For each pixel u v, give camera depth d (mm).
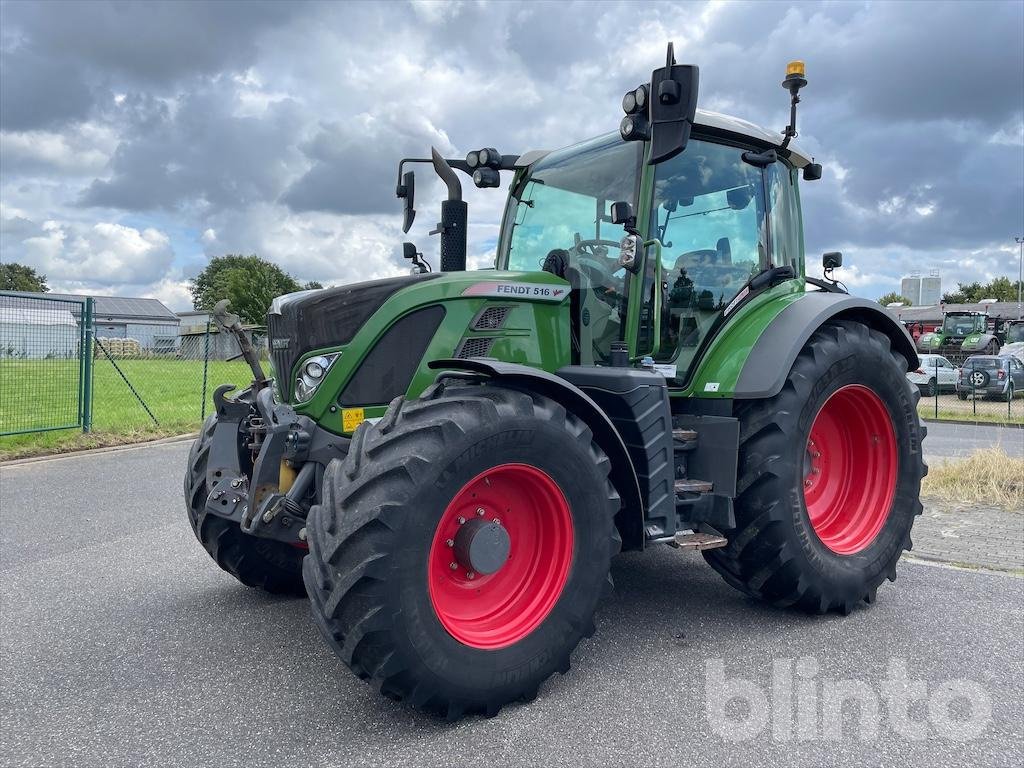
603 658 3281
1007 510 6227
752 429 3660
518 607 2920
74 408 10094
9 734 2646
